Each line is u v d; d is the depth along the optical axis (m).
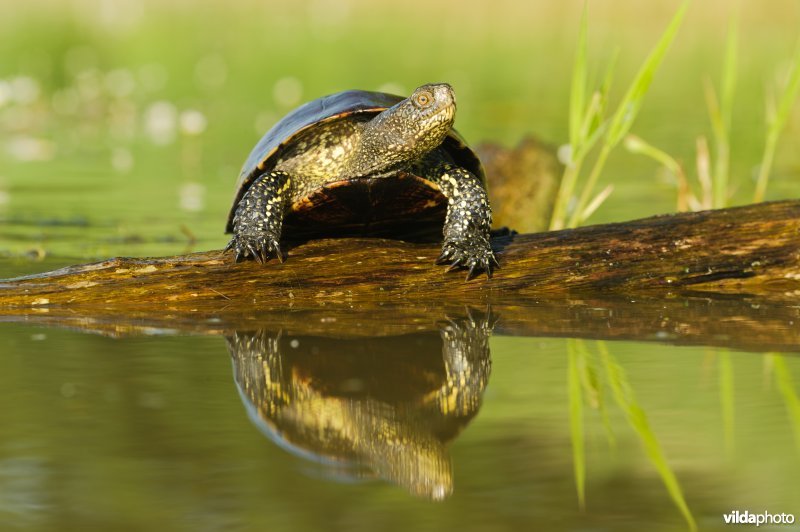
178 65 64.38
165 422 11.05
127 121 47.69
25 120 47.59
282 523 8.75
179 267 17.14
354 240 17.98
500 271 17.80
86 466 9.88
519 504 9.11
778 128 23.27
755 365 13.20
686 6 20.31
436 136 17.25
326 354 13.76
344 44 71.81
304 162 18.08
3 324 15.57
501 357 13.64
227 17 92.44
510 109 46.59
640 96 21.09
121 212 26.84
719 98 50.12
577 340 14.59
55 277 16.97
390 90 49.22
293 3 103.44
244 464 9.98
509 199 26.83
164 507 9.05
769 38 70.69
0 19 85.62
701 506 9.05
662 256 18.11
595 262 18.02
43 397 11.85
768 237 18.17
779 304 17.02
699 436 10.61
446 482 9.50
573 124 21.88
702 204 25.39
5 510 8.98
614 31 75.44
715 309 16.67
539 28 82.38
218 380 12.58
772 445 10.35
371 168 17.69
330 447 10.46
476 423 11.06
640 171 33.50
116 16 91.31
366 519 8.82
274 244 17.05
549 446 10.41
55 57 66.75
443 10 96.25
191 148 40.22
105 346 14.17
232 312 16.44
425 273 17.61
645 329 15.27
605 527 8.65
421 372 12.91
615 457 10.10
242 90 55.22
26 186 31.22
